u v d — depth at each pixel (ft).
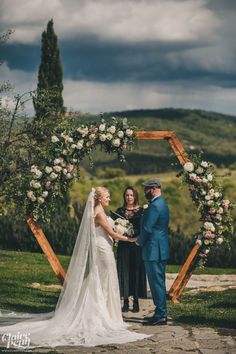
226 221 43.09
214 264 71.97
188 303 41.19
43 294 44.52
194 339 29.25
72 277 32.73
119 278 37.58
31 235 76.02
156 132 42.83
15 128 57.52
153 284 33.40
